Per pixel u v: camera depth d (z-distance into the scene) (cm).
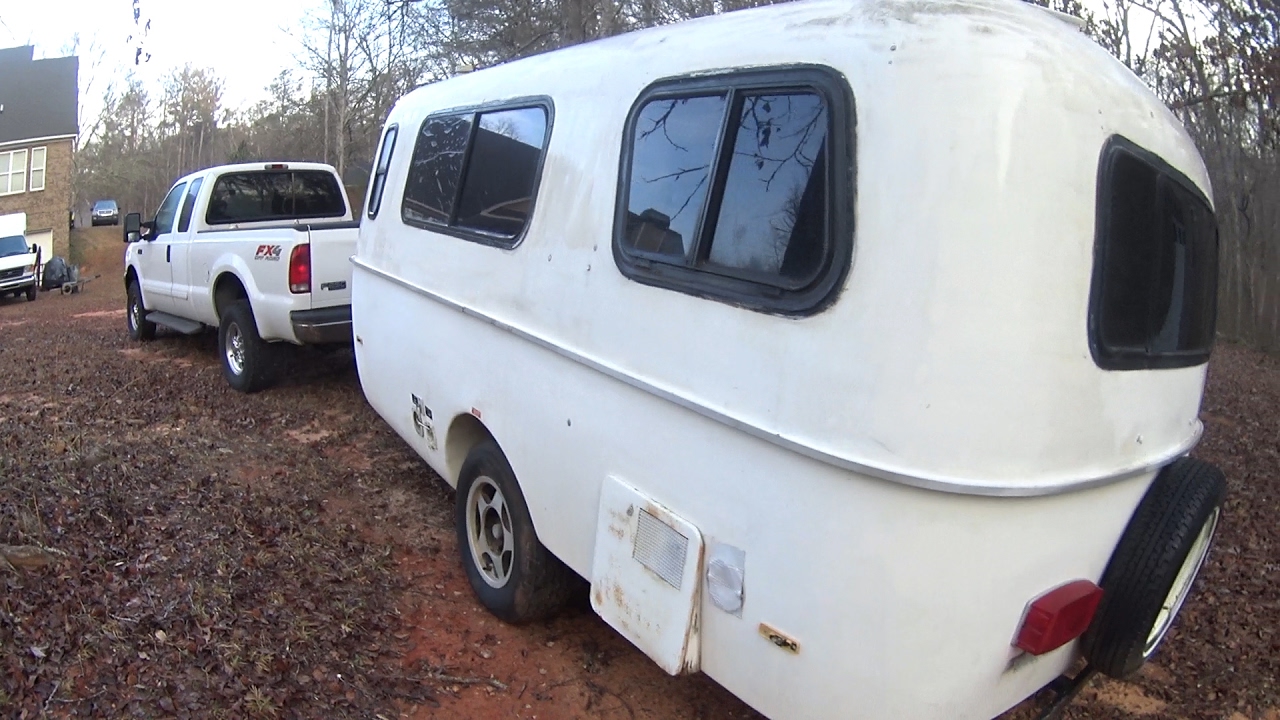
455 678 351
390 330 484
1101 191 230
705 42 278
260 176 865
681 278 267
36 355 920
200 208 833
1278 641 420
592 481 310
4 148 3644
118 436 593
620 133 304
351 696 327
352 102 2694
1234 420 877
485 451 390
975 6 229
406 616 393
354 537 464
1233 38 871
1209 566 500
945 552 218
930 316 210
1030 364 215
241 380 744
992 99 212
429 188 448
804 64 238
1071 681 288
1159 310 263
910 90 215
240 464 562
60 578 360
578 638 388
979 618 226
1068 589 242
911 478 212
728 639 255
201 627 343
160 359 900
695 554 260
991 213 210
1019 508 221
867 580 222
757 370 240
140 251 961
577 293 314
